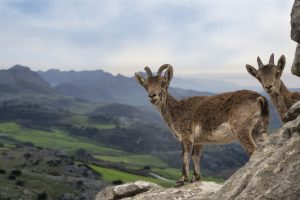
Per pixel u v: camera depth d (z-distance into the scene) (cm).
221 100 1338
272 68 1401
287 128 978
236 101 1288
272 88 1386
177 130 1430
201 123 1370
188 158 1413
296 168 859
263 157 968
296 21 980
